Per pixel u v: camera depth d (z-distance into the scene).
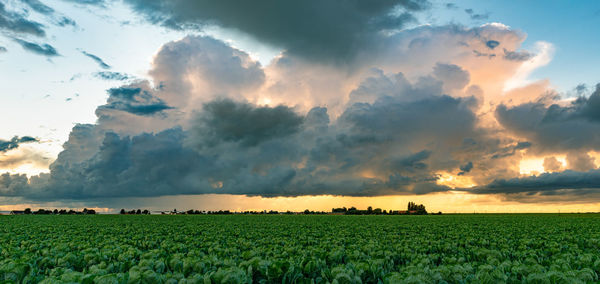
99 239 21.41
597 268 9.62
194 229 35.56
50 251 13.61
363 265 8.47
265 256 12.68
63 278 6.90
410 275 7.11
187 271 9.20
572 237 23.52
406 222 55.78
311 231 32.31
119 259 11.45
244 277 7.48
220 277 7.33
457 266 8.38
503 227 41.34
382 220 65.12
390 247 15.69
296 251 13.87
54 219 64.19
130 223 50.31
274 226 42.91
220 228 37.78
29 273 8.26
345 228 38.41
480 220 65.81
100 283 6.65
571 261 11.28
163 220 62.50
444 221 60.44
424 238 23.19
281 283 8.12
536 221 60.38
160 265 9.12
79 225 43.78
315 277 8.83
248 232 30.92
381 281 8.25
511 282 7.44
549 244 18.31
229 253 13.08
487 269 8.43
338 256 11.88
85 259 11.09
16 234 28.45
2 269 7.97
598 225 46.06
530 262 11.03
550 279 7.19
